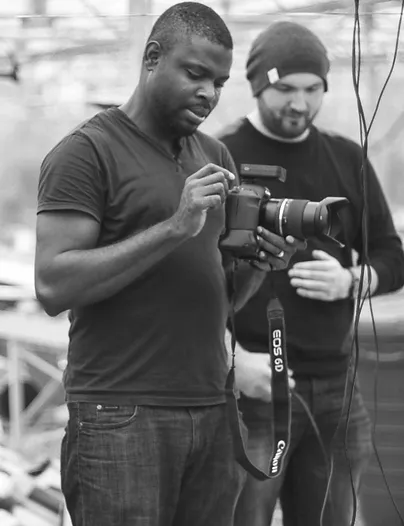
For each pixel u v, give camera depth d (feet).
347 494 17.49
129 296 13.38
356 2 15.03
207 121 21.81
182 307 13.51
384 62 22.11
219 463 14.03
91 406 13.35
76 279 12.86
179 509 14.11
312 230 13.44
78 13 23.86
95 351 13.46
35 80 25.88
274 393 14.99
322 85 17.16
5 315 27.68
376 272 17.76
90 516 13.38
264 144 17.30
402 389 19.85
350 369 16.90
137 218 13.42
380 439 19.63
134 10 22.80
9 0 25.32
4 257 32.83
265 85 16.93
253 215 13.65
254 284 15.19
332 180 17.52
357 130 22.59
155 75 13.26
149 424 13.30
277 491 17.12
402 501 19.47
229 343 17.06
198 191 12.55
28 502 22.48
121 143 13.52
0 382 29.55
